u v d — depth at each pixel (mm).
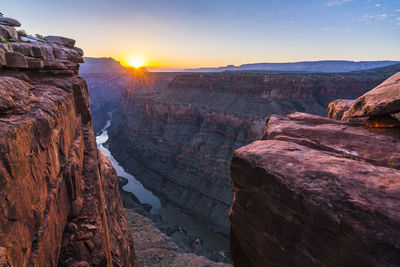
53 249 5133
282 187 4461
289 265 4352
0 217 3051
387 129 5758
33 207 4258
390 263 2955
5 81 5348
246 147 6109
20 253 3541
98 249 5988
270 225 4773
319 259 3777
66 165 7055
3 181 3186
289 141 6344
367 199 3486
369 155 4965
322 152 5316
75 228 6410
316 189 3971
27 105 5383
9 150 3443
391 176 3896
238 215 5902
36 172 4574
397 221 3068
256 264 5496
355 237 3297
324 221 3684
